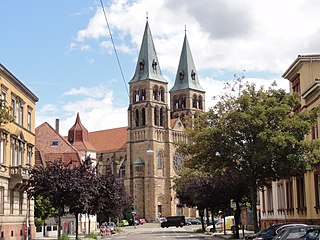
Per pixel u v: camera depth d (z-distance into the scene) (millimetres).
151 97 156625
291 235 29547
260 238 34281
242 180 51531
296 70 50938
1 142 49938
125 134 167125
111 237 70438
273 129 41875
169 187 154000
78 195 52031
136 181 153250
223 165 44469
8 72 50406
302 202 49812
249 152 41469
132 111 158500
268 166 43312
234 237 56719
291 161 40750
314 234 27188
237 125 42531
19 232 54875
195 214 158000
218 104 45812
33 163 62438
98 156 166250
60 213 53719
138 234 82250
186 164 46844
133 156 156500
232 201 58812
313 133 46719
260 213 68562
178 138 159875
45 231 70875
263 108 41906
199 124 46844
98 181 60375
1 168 49594
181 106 171375
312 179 46531
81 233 81312
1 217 48906
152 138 153625
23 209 56594
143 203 152000
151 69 159000
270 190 62938
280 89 44438
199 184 61000
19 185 53125
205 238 61406
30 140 61375
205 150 44375
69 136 138375
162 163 155500
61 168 52844
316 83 43438
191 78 173000
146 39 160375
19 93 56219
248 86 45219
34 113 63500
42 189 51125
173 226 122938
